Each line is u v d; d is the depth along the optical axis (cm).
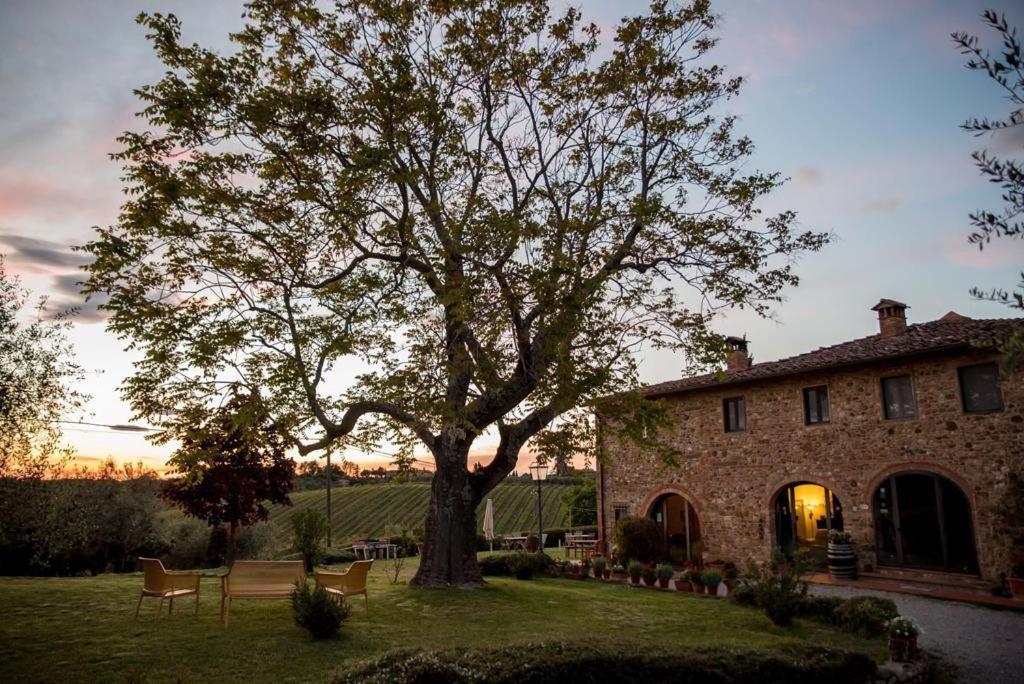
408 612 1058
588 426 1387
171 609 980
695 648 676
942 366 1485
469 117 1339
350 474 5647
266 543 2273
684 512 2033
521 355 1225
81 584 1244
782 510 1775
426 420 1176
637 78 1328
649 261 1339
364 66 1202
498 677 554
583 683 590
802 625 1077
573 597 1281
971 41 395
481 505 4631
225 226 1100
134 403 1065
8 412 945
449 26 1279
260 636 861
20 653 749
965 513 1420
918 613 1188
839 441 1655
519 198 1414
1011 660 889
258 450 1698
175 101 1009
